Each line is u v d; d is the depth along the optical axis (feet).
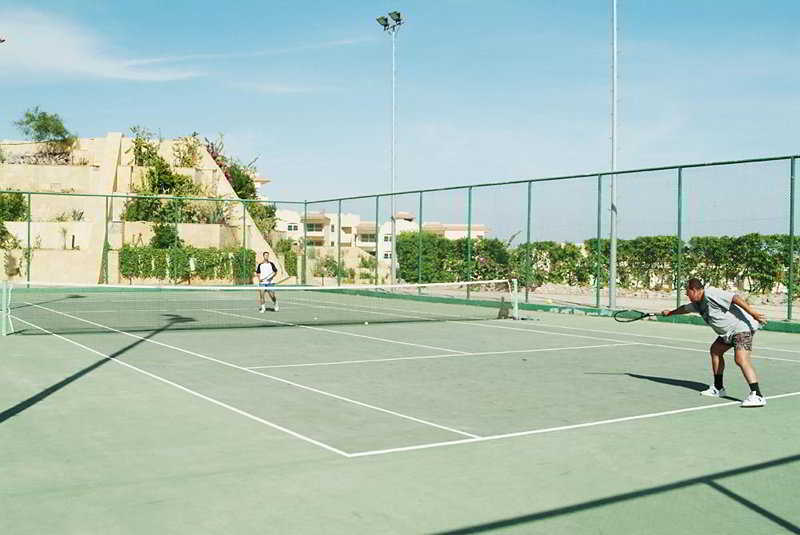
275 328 57.82
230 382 32.37
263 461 19.84
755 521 15.66
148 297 99.09
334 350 44.04
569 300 83.51
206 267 119.03
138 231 124.67
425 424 24.41
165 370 35.60
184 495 16.96
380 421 24.82
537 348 45.85
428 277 91.86
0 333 51.75
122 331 54.24
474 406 27.50
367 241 250.57
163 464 19.49
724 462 20.10
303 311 76.69
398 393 30.09
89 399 28.25
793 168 55.88
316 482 18.01
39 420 24.63
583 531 15.02
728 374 35.83
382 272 100.01
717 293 28.22
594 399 29.04
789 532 15.07
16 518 15.40
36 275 117.70
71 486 17.60
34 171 143.23
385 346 46.32
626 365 38.52
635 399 29.09
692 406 27.78
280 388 30.99
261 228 143.74
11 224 128.06
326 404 27.66
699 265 67.15
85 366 36.58
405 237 95.76
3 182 141.18
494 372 35.86
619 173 67.87
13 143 156.35
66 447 21.17
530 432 23.39
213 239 126.93
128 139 152.05
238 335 52.19
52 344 45.57
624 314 68.69
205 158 159.63
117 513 15.74
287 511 15.94
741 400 29.04
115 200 133.59
